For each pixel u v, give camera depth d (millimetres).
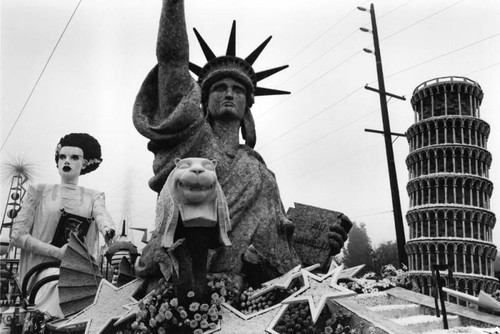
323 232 15117
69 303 12914
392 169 30812
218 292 9586
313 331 8625
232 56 14562
